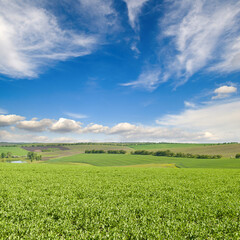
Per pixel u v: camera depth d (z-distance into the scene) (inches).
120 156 4845.0
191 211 485.7
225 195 667.4
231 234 370.3
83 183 874.8
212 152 4707.2
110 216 438.0
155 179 1061.1
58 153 6363.2
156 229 379.6
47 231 366.3
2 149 6840.6
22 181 908.6
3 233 354.0
